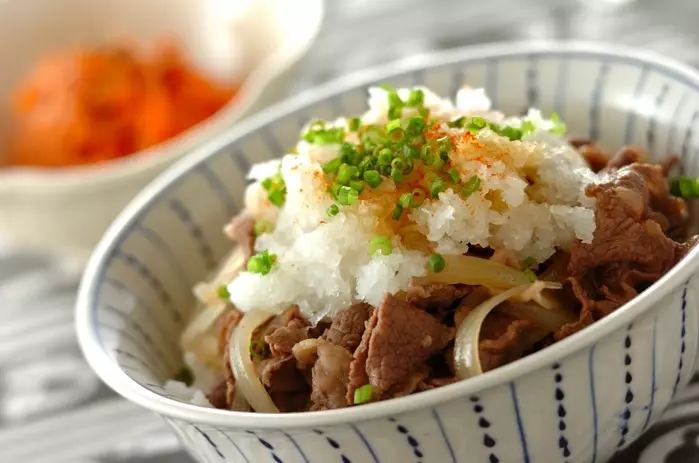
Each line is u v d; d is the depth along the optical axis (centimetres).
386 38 70
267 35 68
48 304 59
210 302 50
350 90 53
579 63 51
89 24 73
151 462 50
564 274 45
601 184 45
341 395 44
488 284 45
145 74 66
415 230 45
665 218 47
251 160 53
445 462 42
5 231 60
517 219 45
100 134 64
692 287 43
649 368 43
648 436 47
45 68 68
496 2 71
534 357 41
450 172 45
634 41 62
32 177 57
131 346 48
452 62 52
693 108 48
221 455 44
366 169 46
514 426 42
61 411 53
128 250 50
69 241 59
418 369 44
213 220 52
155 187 52
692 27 61
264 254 46
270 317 47
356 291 45
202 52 72
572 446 43
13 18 71
